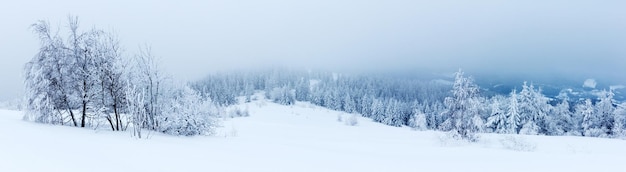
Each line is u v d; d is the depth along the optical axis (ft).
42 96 68.28
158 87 73.10
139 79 70.33
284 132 112.47
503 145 90.99
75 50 69.87
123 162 34.55
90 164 30.78
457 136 102.22
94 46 69.10
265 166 38.29
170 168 34.14
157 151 42.86
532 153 60.75
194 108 72.38
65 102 70.64
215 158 40.98
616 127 167.22
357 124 281.54
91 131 63.62
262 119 274.57
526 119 174.81
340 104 399.85
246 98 426.51
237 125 126.21
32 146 36.24
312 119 308.60
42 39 68.80
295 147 58.29
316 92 431.84
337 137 105.09
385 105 350.02
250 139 73.20
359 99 399.85
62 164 28.76
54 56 69.15
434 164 44.11
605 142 99.76
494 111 174.09
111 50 68.90
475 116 103.65
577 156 53.16
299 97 444.55
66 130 60.23
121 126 70.28
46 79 68.64
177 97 73.67
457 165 43.80
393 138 107.65
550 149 86.38
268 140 74.43
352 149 65.16
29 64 69.67
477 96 107.76
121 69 68.54
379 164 42.91
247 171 35.37
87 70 69.67
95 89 69.51
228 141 63.72
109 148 42.39
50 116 70.03
